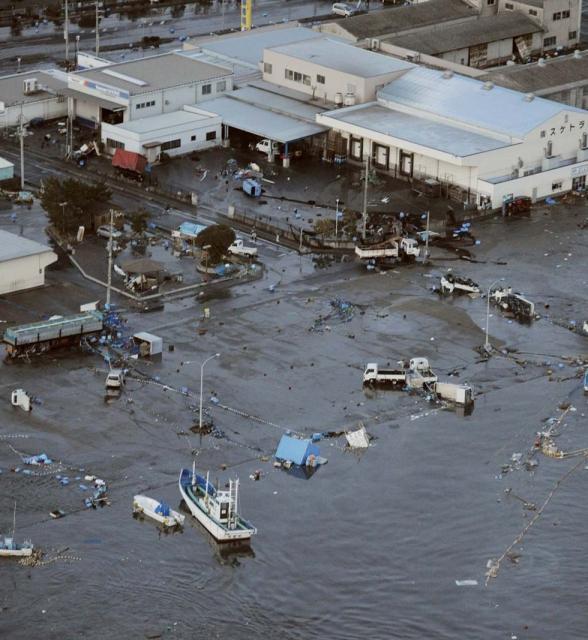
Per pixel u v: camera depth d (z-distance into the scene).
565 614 192.12
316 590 195.12
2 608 188.50
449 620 190.62
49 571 194.88
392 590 195.62
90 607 189.75
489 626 189.75
